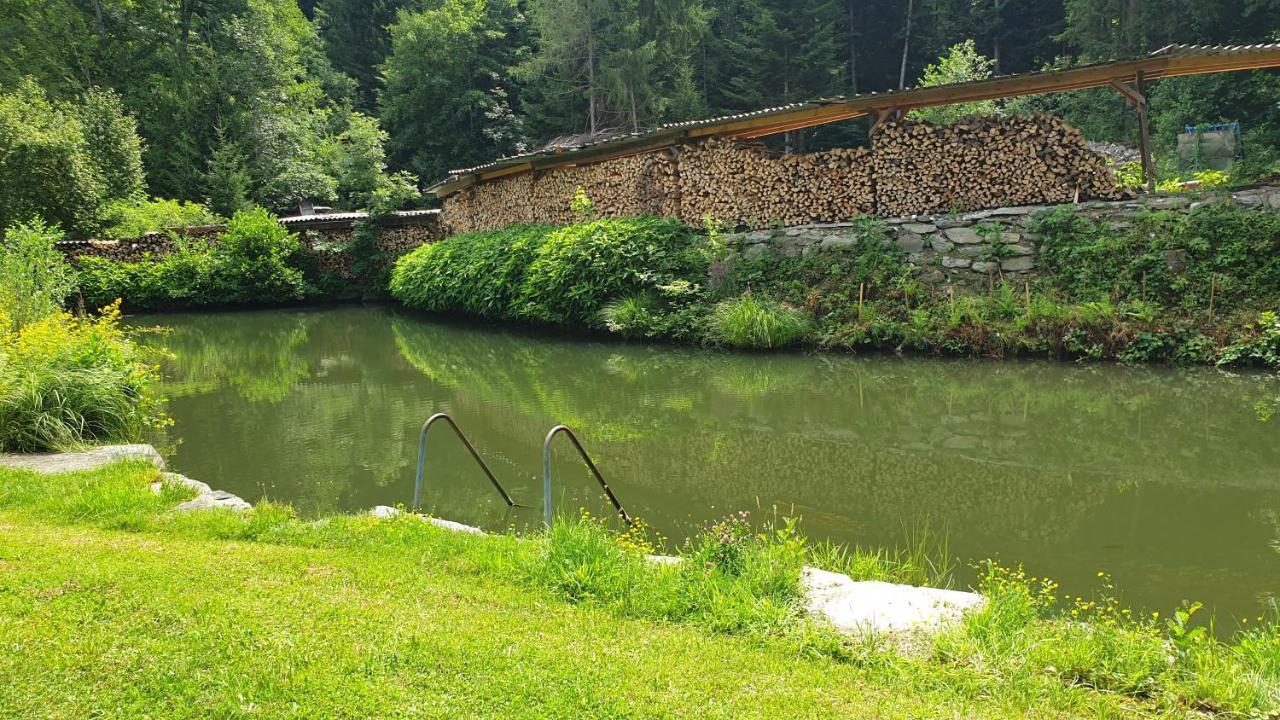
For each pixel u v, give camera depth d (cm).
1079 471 618
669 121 3356
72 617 310
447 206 2341
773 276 1280
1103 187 1131
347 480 644
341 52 4212
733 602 346
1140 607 394
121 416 738
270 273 2127
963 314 1085
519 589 368
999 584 368
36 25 2864
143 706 253
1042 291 1086
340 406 932
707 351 1188
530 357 1222
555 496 593
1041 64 3381
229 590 346
